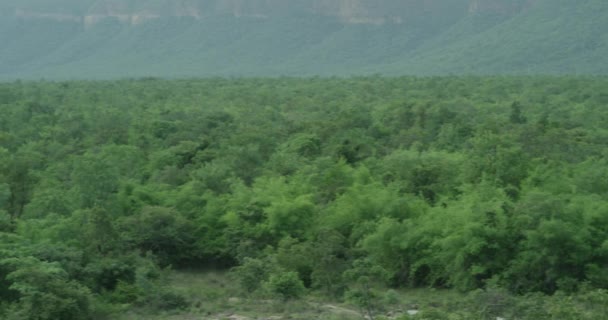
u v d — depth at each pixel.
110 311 38.69
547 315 35.41
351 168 55.69
